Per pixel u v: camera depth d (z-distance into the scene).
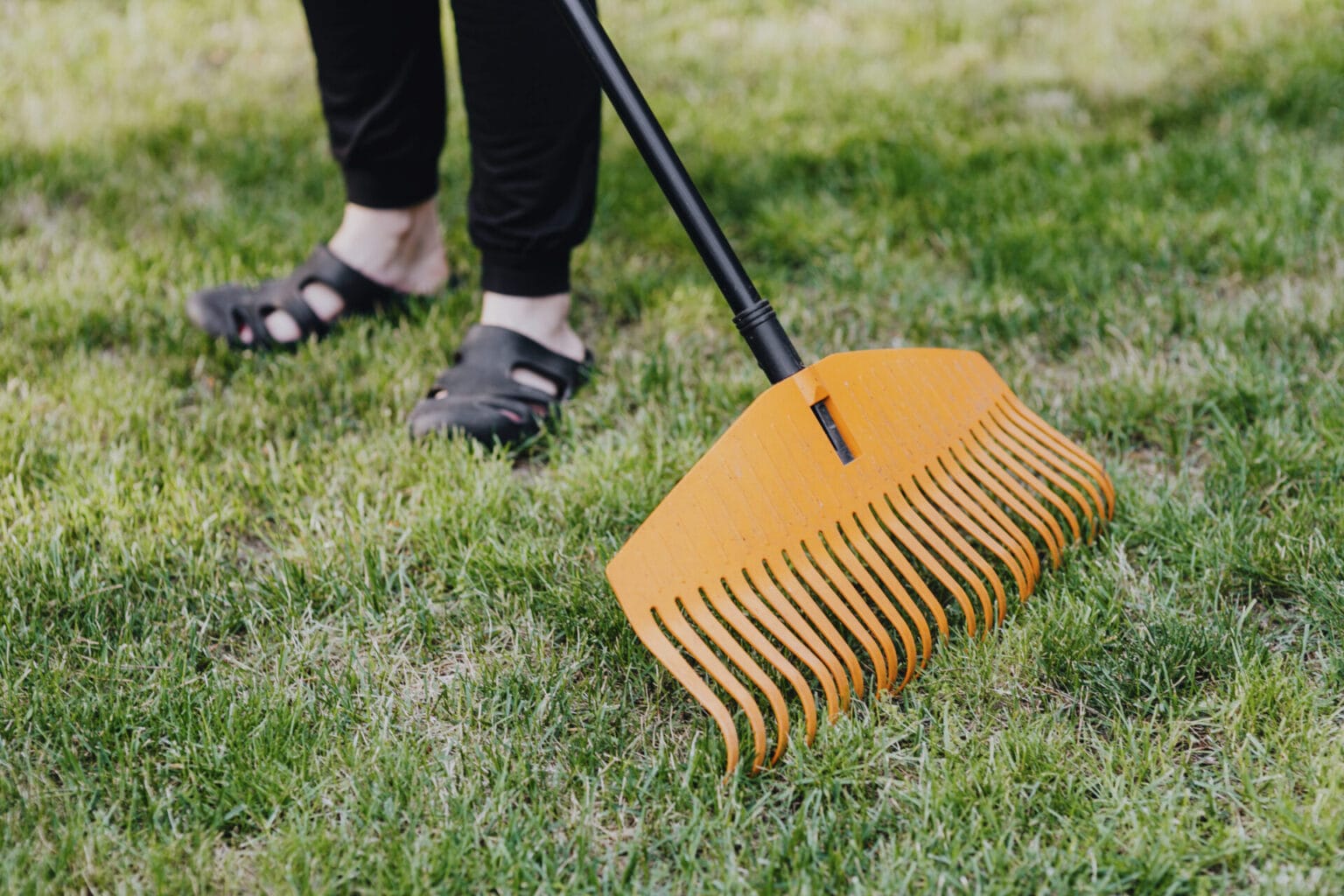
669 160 1.68
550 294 2.22
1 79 3.78
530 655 1.70
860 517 1.62
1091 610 1.69
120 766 1.48
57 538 1.84
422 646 1.72
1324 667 1.61
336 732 1.54
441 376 2.23
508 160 2.04
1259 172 2.97
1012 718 1.56
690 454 2.08
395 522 1.97
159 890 1.32
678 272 2.78
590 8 1.82
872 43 4.12
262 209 3.02
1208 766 1.50
